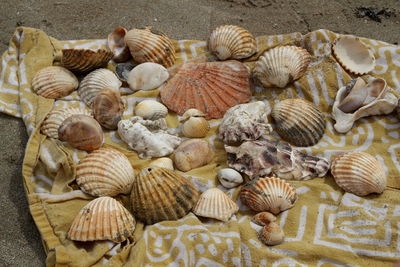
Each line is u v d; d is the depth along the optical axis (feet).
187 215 2.02
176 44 2.59
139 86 2.40
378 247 1.94
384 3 2.95
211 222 2.02
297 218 2.04
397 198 2.07
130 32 2.46
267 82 2.39
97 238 1.93
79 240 1.93
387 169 2.18
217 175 2.15
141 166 2.18
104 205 1.98
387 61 2.47
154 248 1.94
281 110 2.27
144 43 2.43
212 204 2.02
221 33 2.47
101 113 2.25
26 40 2.51
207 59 2.53
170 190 2.00
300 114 2.24
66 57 2.38
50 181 2.14
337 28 2.83
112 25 2.78
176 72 2.43
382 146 2.24
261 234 1.98
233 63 2.45
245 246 1.96
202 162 2.19
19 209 2.12
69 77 2.40
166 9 2.86
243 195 2.07
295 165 2.14
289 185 2.08
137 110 2.31
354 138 2.27
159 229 1.97
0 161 2.25
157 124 2.26
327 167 2.15
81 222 1.94
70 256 1.90
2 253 2.01
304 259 1.94
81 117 2.16
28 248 2.02
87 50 2.35
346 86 2.32
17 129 2.33
